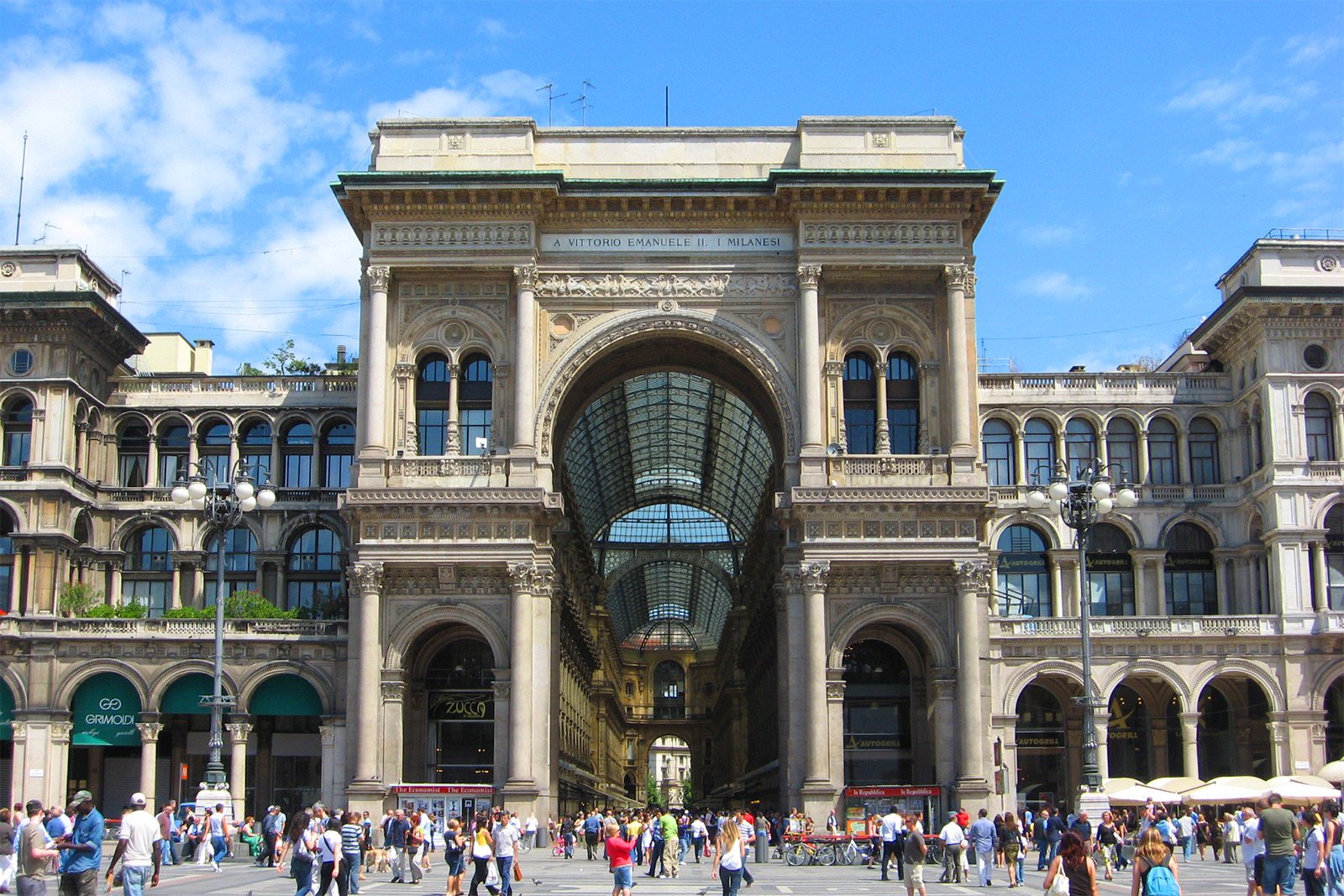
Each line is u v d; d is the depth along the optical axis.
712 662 191.25
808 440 67.56
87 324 79.94
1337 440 80.31
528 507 66.25
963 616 66.00
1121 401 85.75
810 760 64.56
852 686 71.12
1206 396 85.81
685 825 78.94
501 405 68.88
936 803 64.88
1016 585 84.50
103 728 74.75
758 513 116.00
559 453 76.44
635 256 70.31
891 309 70.06
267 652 74.56
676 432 116.19
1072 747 81.62
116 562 82.62
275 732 79.19
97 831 26.86
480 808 65.00
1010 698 77.75
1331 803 49.41
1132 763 84.25
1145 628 78.38
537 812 65.38
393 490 66.38
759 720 113.19
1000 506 84.38
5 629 74.38
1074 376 86.12
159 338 94.44
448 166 70.25
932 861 61.03
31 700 74.06
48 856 26.77
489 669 70.69
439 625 68.44
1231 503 84.12
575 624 100.44
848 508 66.44
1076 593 83.81
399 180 68.44
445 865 59.62
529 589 66.25
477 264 68.94
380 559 66.38
